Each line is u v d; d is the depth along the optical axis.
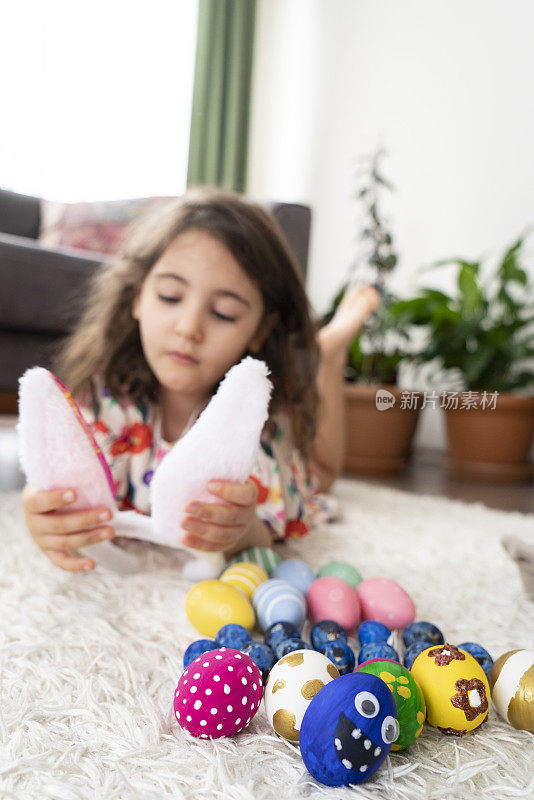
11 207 2.13
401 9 2.57
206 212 0.91
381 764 0.40
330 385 1.25
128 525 0.69
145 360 0.96
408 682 0.44
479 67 2.32
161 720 0.46
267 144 3.10
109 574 0.77
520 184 2.21
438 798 0.39
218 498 0.67
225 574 0.70
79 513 0.67
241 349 0.90
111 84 2.76
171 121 2.92
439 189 2.43
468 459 1.96
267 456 0.94
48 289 1.30
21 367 1.30
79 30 2.66
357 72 2.73
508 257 1.93
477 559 0.92
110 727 0.45
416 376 2.07
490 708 0.50
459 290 2.03
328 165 2.85
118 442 0.93
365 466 1.94
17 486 1.37
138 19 2.80
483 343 1.99
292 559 0.84
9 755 0.41
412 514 1.24
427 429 2.46
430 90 2.47
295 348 1.05
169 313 0.84
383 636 0.58
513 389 2.00
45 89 2.59
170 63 2.89
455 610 0.71
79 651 0.56
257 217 0.96
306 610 0.65
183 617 0.65
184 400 0.97
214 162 2.94
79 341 1.08
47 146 2.61
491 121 2.28
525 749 0.45
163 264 0.86
